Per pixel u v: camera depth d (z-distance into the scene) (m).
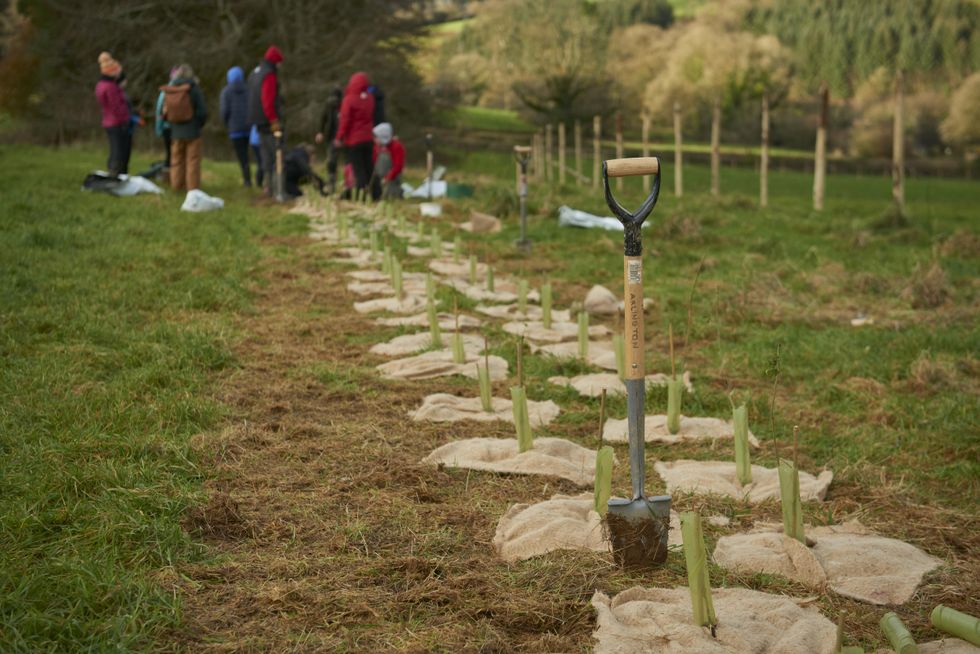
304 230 12.74
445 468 4.96
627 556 3.88
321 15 37.25
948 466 5.25
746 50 61.75
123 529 3.92
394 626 3.37
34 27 31.59
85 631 3.19
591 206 16.52
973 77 54.53
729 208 17.95
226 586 3.62
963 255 12.52
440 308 8.52
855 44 68.62
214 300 8.34
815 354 7.47
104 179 14.48
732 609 3.55
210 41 33.44
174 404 5.48
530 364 7.02
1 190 13.75
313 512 4.34
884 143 58.12
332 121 16.58
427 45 43.81
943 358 7.34
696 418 5.93
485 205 15.63
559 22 55.69
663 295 9.52
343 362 6.89
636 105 65.38
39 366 6.04
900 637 3.15
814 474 5.16
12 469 4.44
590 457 5.21
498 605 3.51
